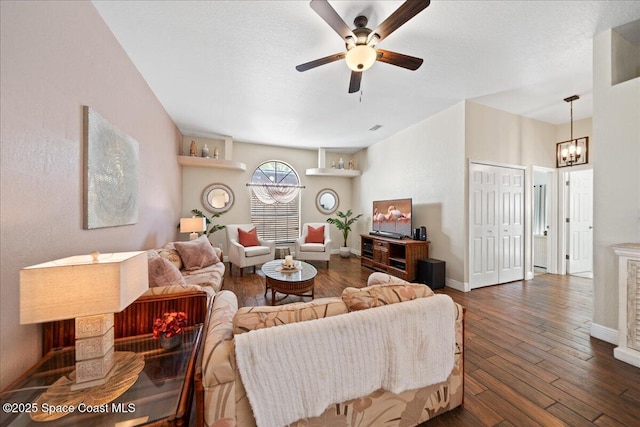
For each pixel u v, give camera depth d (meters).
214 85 2.94
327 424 1.08
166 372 1.15
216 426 0.90
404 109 3.74
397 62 2.04
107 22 1.90
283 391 0.95
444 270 3.68
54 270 0.95
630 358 1.84
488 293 3.41
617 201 2.13
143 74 2.67
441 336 1.29
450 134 3.68
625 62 2.21
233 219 5.41
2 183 1.04
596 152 2.25
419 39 2.16
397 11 1.53
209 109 3.67
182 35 2.08
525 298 3.22
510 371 1.77
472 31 2.06
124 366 1.16
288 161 5.94
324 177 6.30
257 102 3.43
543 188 5.16
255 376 0.91
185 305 1.61
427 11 1.84
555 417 1.37
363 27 1.92
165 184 3.68
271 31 2.04
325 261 5.34
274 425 0.94
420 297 1.33
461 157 3.52
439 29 2.03
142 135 2.71
